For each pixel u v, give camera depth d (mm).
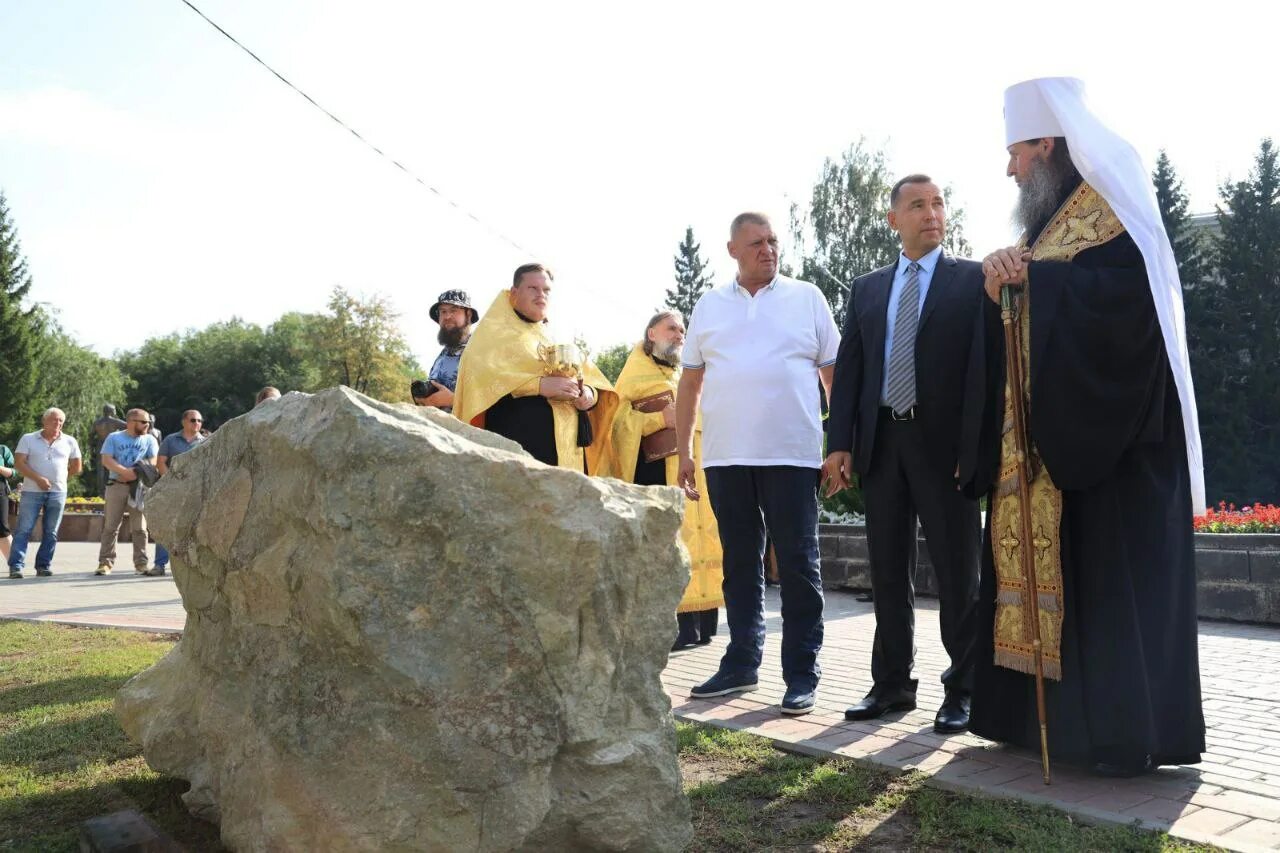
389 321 63344
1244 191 49375
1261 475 45812
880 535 4648
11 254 58031
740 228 5434
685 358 5758
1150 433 3609
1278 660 6316
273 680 2551
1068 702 3604
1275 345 46469
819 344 5414
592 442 6102
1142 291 3535
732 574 5344
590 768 2428
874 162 50406
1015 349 3740
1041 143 3971
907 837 2945
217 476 2951
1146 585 3613
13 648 6426
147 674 3375
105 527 13484
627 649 2561
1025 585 3666
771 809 3213
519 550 2359
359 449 2357
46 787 3441
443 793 2254
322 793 2338
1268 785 3473
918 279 4680
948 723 4254
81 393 62094
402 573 2312
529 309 5805
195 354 92188
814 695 4867
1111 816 3047
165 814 3109
